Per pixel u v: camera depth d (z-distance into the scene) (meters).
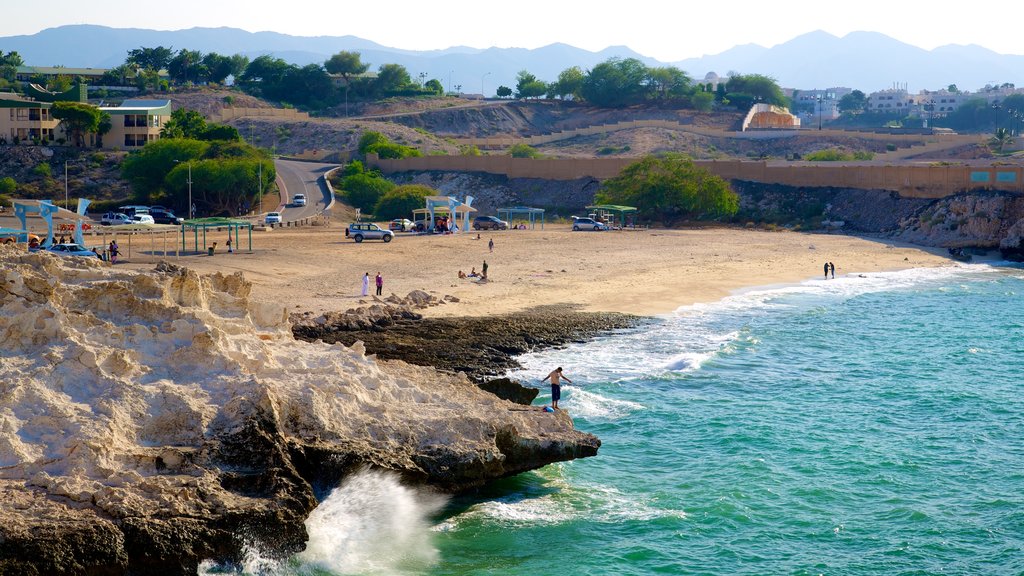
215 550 22.11
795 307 66.00
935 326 60.72
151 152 132.00
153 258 72.44
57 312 26.11
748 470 33.44
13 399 23.55
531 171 147.38
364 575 23.98
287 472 24.41
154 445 24.16
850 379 46.56
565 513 29.23
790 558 27.08
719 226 121.75
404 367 35.31
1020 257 98.56
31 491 21.52
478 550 26.31
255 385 26.06
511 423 29.22
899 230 113.00
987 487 32.47
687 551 27.17
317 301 57.12
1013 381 46.91
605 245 93.56
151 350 27.11
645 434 37.00
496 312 57.38
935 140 189.88
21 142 151.62
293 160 181.88
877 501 31.19
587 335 52.97
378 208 127.50
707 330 56.25
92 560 20.53
